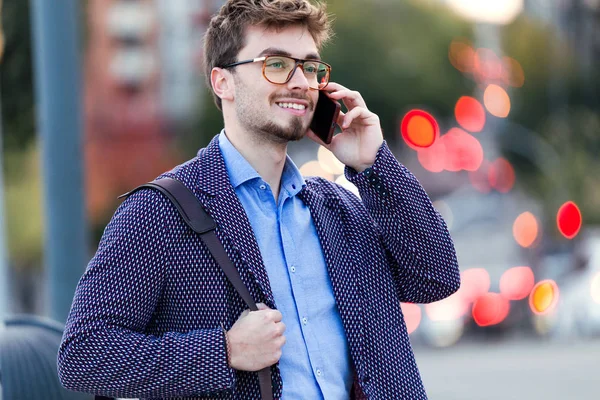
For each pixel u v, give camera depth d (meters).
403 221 3.43
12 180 18.59
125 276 3.06
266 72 3.26
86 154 6.18
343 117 3.54
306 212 3.36
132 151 39.97
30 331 3.98
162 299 3.12
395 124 33.03
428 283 3.47
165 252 3.08
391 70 32.78
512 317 16.16
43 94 6.11
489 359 13.18
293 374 3.14
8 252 24.78
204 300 3.08
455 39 34.56
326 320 3.25
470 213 18.02
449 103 33.47
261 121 3.26
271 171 3.34
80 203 6.09
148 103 42.44
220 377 2.95
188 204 3.13
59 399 3.85
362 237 3.41
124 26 44.81
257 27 3.29
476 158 20.69
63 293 6.02
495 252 16.86
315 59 3.34
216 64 3.38
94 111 41.09
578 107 37.88
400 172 3.45
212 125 33.44
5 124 12.17
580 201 36.00
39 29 6.12
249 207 3.27
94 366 2.98
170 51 44.56
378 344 3.26
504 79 35.88
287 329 3.17
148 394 3.01
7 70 11.30
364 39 32.88
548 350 14.15
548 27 38.56
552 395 9.70
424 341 15.65
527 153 36.12
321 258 3.31
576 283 17.14
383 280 3.36
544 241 17.50
